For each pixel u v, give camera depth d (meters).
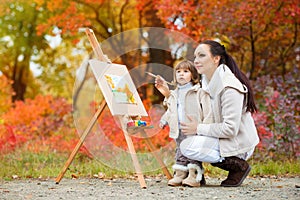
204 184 4.90
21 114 10.26
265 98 8.12
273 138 7.71
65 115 9.88
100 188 4.69
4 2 12.89
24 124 10.06
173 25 8.88
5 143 7.85
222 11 8.70
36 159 7.36
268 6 8.68
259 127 7.70
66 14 10.45
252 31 9.34
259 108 8.68
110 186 4.87
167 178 5.34
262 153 7.50
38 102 10.97
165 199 3.93
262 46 9.87
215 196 4.07
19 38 14.58
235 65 4.86
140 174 4.71
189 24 8.86
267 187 4.73
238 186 4.72
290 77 8.84
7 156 7.47
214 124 4.60
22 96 16.23
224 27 8.75
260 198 3.97
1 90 12.71
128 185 4.98
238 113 4.57
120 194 4.25
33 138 9.41
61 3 10.76
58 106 9.95
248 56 10.09
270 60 9.97
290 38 9.77
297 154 7.50
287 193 4.27
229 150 4.60
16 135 8.61
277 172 6.23
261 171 6.22
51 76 15.74
